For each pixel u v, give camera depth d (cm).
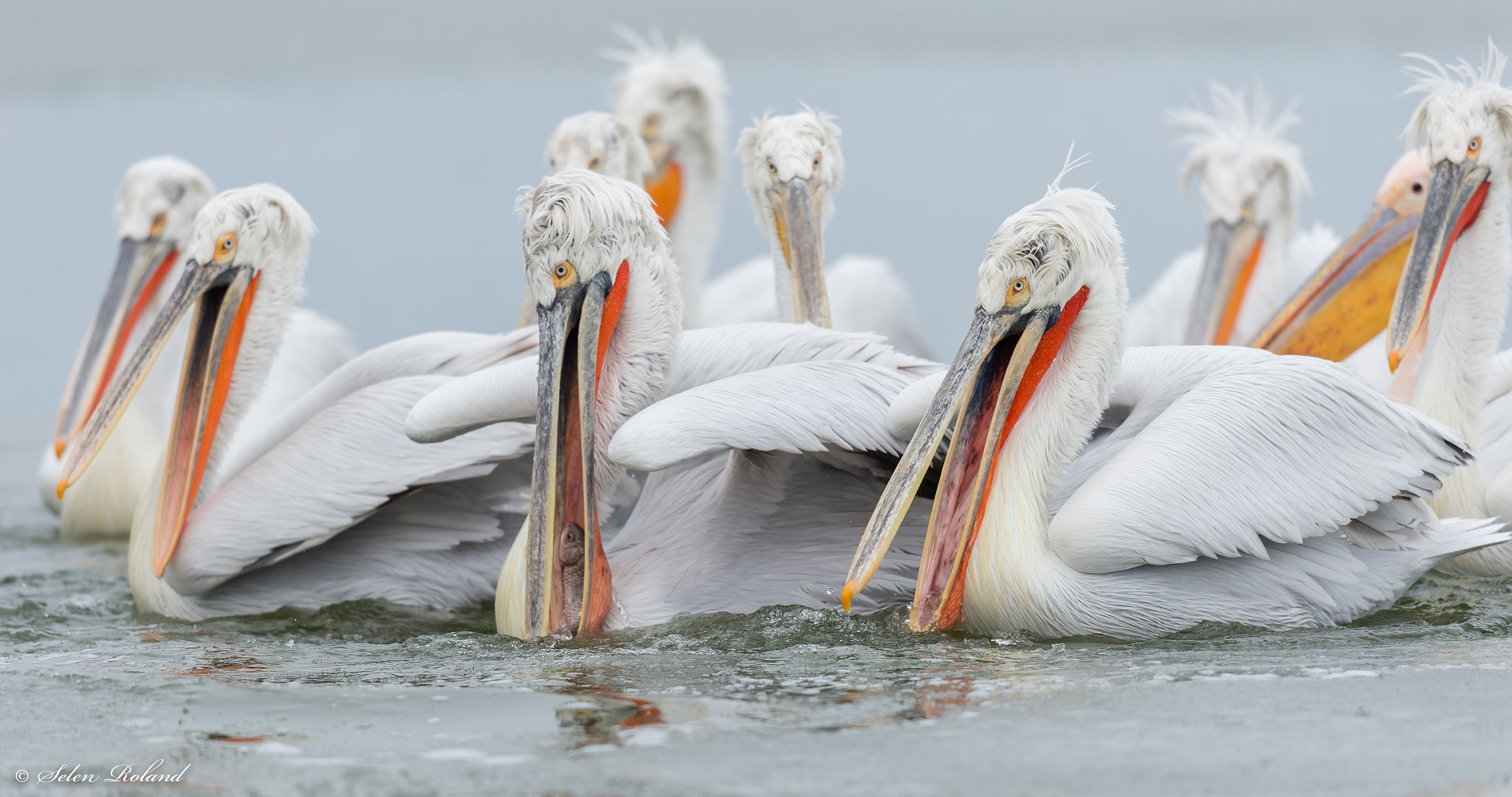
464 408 1084
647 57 1908
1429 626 1036
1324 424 1041
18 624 1182
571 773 714
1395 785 668
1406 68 1371
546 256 1022
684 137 1825
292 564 1221
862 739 754
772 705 826
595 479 1067
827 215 1454
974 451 1027
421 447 1186
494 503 1239
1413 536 1078
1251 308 1802
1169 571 1018
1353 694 820
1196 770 694
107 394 1222
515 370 1095
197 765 746
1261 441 1023
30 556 1537
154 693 890
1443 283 1292
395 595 1223
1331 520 1020
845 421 1042
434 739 779
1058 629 998
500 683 896
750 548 1109
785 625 1040
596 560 1035
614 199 1038
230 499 1195
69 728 820
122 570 1447
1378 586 1053
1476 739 730
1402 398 1372
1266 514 1005
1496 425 1368
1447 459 1061
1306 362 1067
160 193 1653
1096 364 1024
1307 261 1797
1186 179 1886
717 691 860
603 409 1070
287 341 1703
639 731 779
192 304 1278
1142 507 991
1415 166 1470
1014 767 705
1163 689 842
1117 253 1026
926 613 1020
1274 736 743
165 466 1240
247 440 1306
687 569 1095
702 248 1836
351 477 1180
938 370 1134
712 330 1194
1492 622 1038
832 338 1157
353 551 1227
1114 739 743
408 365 1272
